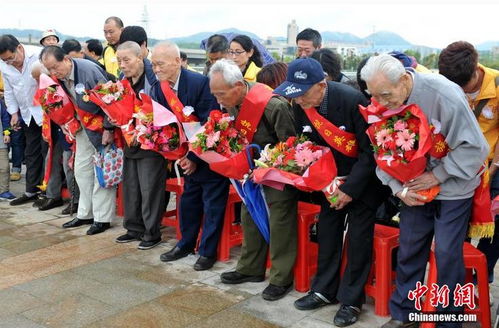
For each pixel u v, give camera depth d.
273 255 3.58
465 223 2.92
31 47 5.95
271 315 3.36
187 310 3.42
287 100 3.69
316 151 3.22
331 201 3.17
